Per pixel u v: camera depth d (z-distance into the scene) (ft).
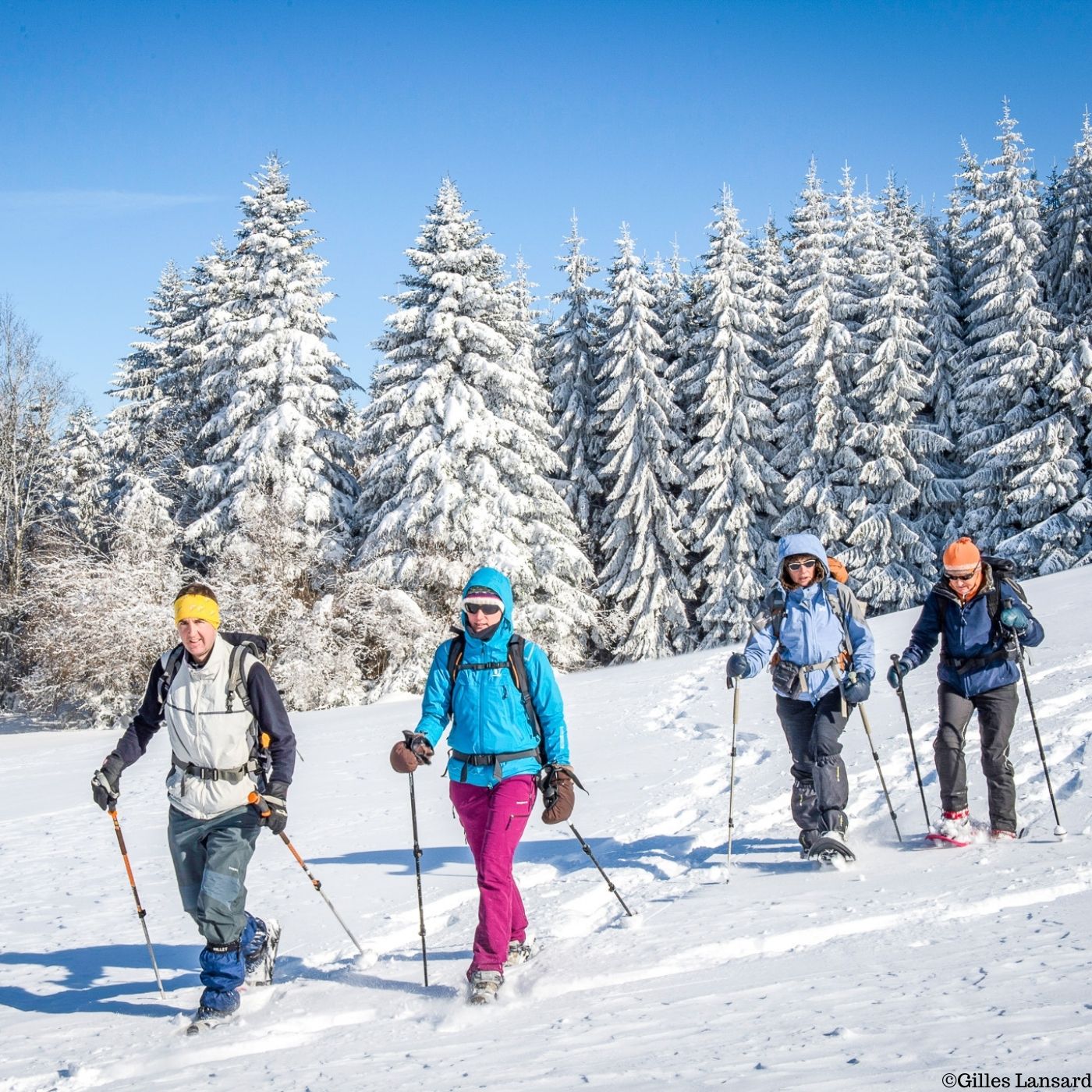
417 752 14.64
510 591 15.20
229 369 106.22
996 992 10.41
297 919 18.66
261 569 93.56
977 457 102.27
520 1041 11.09
